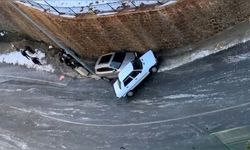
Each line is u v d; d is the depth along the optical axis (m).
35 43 38.91
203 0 29.16
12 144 36.56
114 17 31.52
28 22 36.59
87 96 35.03
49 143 35.38
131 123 32.97
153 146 31.89
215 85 30.91
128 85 32.69
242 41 30.27
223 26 30.47
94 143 33.84
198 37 31.31
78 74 35.97
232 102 30.23
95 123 34.22
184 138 31.09
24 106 37.34
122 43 33.50
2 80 39.25
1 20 39.50
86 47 35.09
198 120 30.94
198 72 31.53
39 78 37.62
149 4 30.28
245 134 28.98
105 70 33.75
